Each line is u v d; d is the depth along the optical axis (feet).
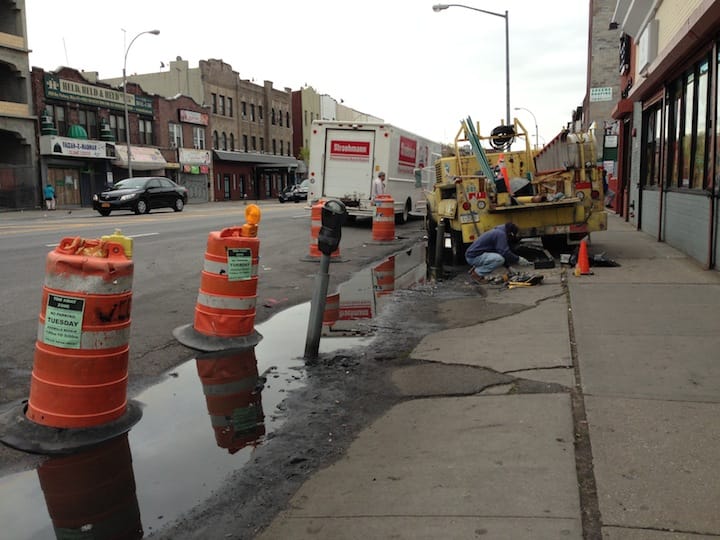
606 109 121.08
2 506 10.41
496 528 9.20
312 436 13.23
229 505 10.50
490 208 34.09
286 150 243.40
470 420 13.42
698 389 14.48
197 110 181.98
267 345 20.40
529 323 21.53
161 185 97.71
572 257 33.45
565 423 12.87
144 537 9.57
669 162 42.45
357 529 9.45
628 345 18.20
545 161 39.19
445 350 19.01
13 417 13.25
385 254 45.37
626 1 52.80
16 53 123.24
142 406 14.99
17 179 124.16
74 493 10.85
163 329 22.13
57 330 12.64
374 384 16.33
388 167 66.08
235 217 81.25
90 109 142.10
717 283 26.89
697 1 31.99
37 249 43.32
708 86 31.24
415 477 11.00
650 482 10.31
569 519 9.33
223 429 13.66
